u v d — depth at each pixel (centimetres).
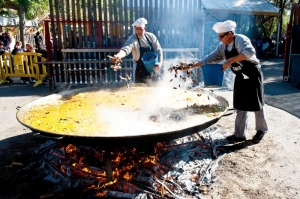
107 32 885
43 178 324
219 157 371
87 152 359
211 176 325
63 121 290
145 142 238
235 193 296
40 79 955
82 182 300
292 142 424
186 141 406
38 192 298
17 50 956
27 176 330
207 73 350
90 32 878
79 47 886
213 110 333
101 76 916
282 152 390
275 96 729
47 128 265
